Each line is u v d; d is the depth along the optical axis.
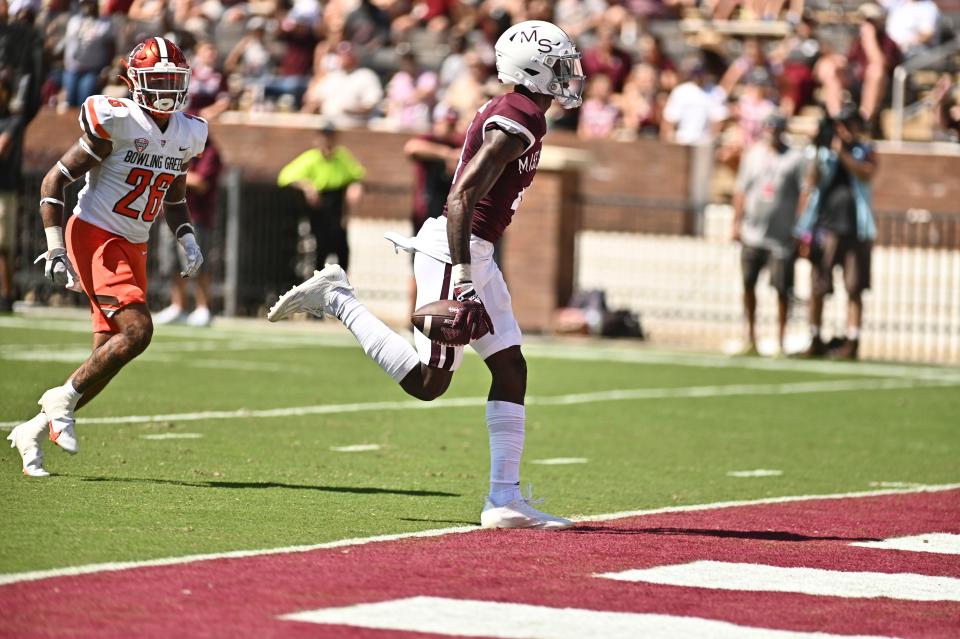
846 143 65.50
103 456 31.94
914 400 51.69
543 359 62.47
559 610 19.52
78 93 85.31
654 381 55.12
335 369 54.28
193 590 19.75
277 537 23.75
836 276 81.38
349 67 94.56
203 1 106.56
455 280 24.55
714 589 21.23
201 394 45.12
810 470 35.34
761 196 65.88
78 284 28.33
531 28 25.50
